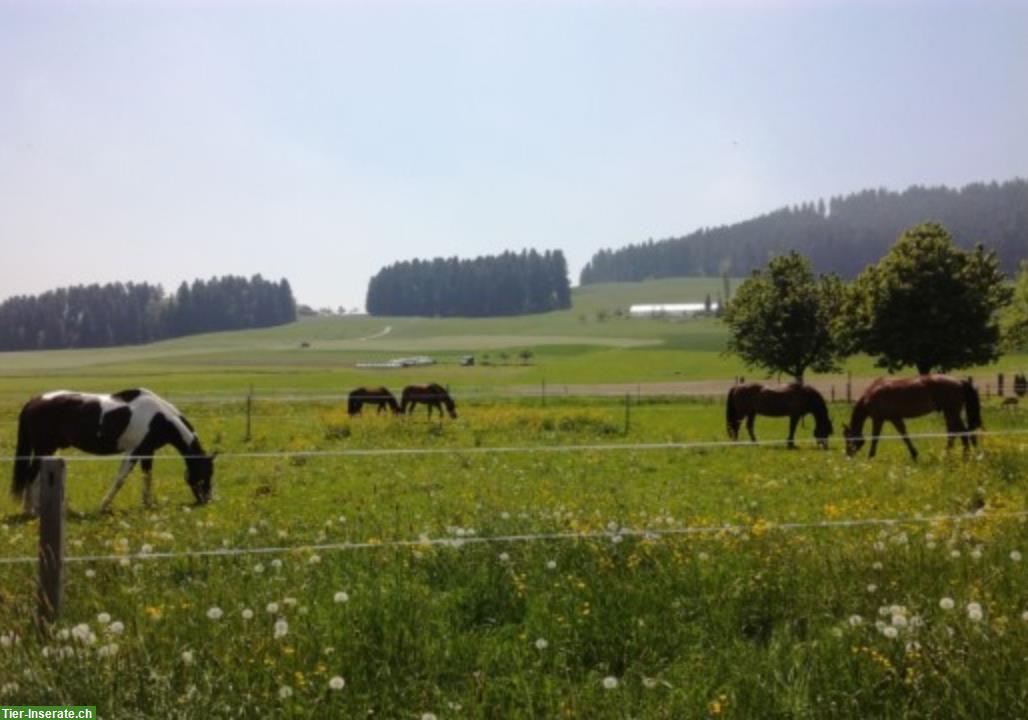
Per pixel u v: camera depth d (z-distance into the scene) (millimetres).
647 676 5078
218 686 4680
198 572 7320
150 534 9500
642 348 152875
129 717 4379
